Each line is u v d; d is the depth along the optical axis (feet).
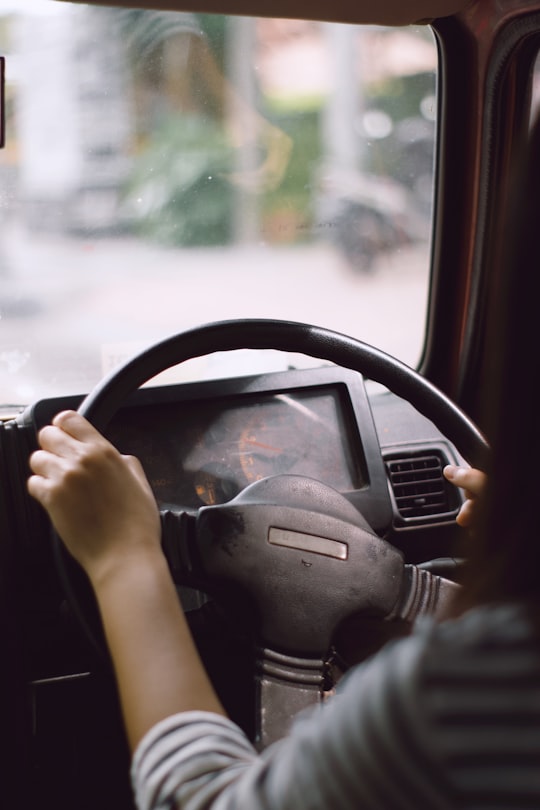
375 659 1.62
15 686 4.74
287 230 8.85
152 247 7.57
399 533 5.69
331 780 1.49
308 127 9.02
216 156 7.64
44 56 6.01
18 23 5.73
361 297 9.50
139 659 2.23
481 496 1.73
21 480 4.68
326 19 5.63
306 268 9.64
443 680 1.42
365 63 8.32
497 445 1.69
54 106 6.23
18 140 6.01
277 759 1.66
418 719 1.41
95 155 6.68
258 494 3.68
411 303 7.22
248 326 3.89
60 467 2.59
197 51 6.98
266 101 8.10
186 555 3.55
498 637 1.44
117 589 2.39
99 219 6.96
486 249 6.63
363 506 4.97
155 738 2.01
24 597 4.73
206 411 5.10
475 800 1.37
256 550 3.52
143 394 4.99
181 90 7.04
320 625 3.51
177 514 3.59
